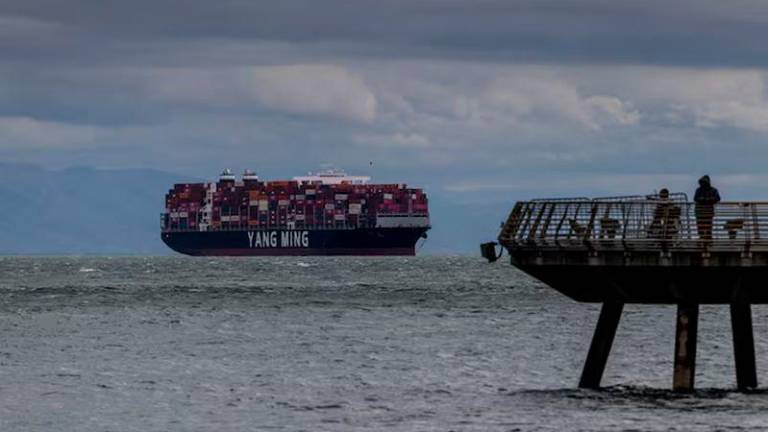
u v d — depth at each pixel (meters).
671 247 129.00
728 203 128.38
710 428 129.25
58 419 147.38
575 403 144.75
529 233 134.00
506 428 134.62
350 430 137.25
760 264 127.62
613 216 131.50
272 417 146.50
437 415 144.75
